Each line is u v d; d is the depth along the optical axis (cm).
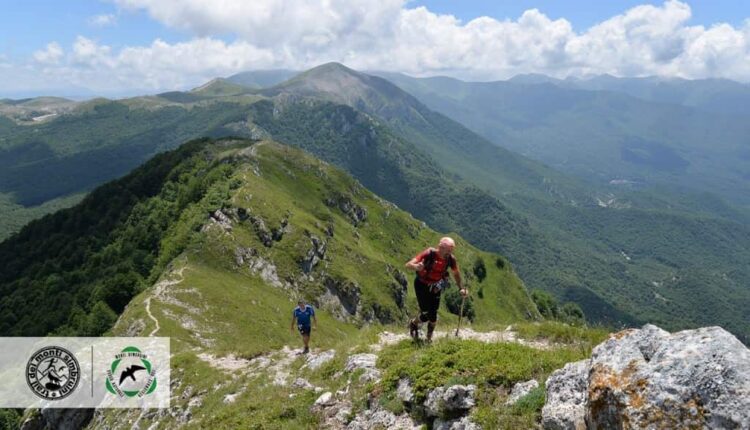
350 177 18212
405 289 13400
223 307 6700
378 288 11912
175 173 15025
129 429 2478
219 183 11750
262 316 6994
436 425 1123
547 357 1186
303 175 16100
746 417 610
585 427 829
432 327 1508
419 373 1266
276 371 2141
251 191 11112
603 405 758
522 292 17875
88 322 7600
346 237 14025
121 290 8444
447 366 1256
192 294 6681
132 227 12494
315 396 1573
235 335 6053
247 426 1530
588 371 857
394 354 1531
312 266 10575
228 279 8394
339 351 1931
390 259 16012
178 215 11844
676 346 743
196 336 5453
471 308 12888
